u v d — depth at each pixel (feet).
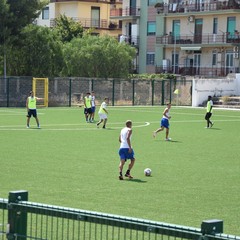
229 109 277.85
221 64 347.56
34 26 303.89
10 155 114.62
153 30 380.58
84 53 320.29
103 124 183.83
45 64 304.09
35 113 173.78
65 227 52.85
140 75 335.26
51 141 139.85
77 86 291.38
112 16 398.21
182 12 361.10
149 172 94.94
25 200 34.14
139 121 204.33
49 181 87.61
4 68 289.94
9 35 291.17
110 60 322.55
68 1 412.77
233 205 73.77
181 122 205.16
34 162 106.22
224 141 149.38
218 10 344.49
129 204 72.84
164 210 69.97
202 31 356.18
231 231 60.59
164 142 144.36
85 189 82.02
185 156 119.55
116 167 102.58
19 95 280.10
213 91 297.74
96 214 31.24
